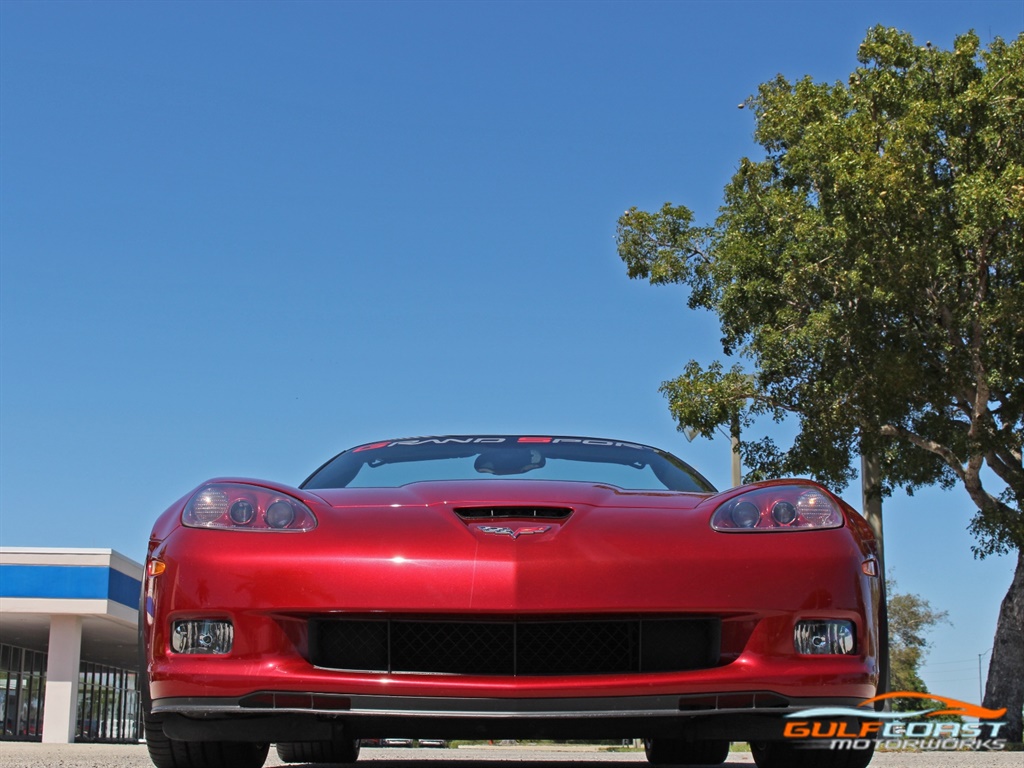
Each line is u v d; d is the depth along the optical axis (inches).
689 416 628.4
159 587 107.8
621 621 103.9
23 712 1206.9
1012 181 525.7
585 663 104.5
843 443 605.9
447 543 104.7
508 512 110.7
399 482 135.3
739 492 115.0
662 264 717.3
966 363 563.8
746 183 708.7
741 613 103.0
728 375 634.2
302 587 103.4
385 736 109.3
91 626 1024.2
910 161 544.1
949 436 573.0
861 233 544.7
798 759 121.0
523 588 101.5
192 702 104.2
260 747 132.5
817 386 597.0
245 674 102.7
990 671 590.6
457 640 104.6
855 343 573.9
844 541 109.0
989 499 570.9
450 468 139.9
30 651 1233.4
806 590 104.6
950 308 569.3
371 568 103.3
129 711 1583.4
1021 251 534.0
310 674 102.3
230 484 114.2
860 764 119.6
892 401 570.3
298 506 110.9
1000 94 555.8
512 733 105.1
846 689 103.7
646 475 139.8
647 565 103.6
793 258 630.5
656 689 101.0
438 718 102.1
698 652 105.0
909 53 597.3
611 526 107.7
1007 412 565.6
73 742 934.4
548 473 137.6
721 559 105.1
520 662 104.1
